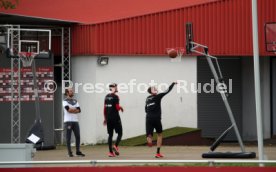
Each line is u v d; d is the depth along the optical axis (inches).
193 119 2082.9
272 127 2208.4
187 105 2080.5
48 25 2064.5
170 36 2059.5
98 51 2032.5
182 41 2055.9
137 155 1679.4
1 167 1003.9
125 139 2037.4
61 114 2075.5
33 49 2018.9
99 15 2096.5
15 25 1918.1
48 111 1948.8
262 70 2204.7
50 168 1027.3
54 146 1942.7
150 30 2058.3
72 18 2081.7
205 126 2145.7
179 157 1605.6
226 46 2071.9
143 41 2054.6
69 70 2064.5
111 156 1638.8
